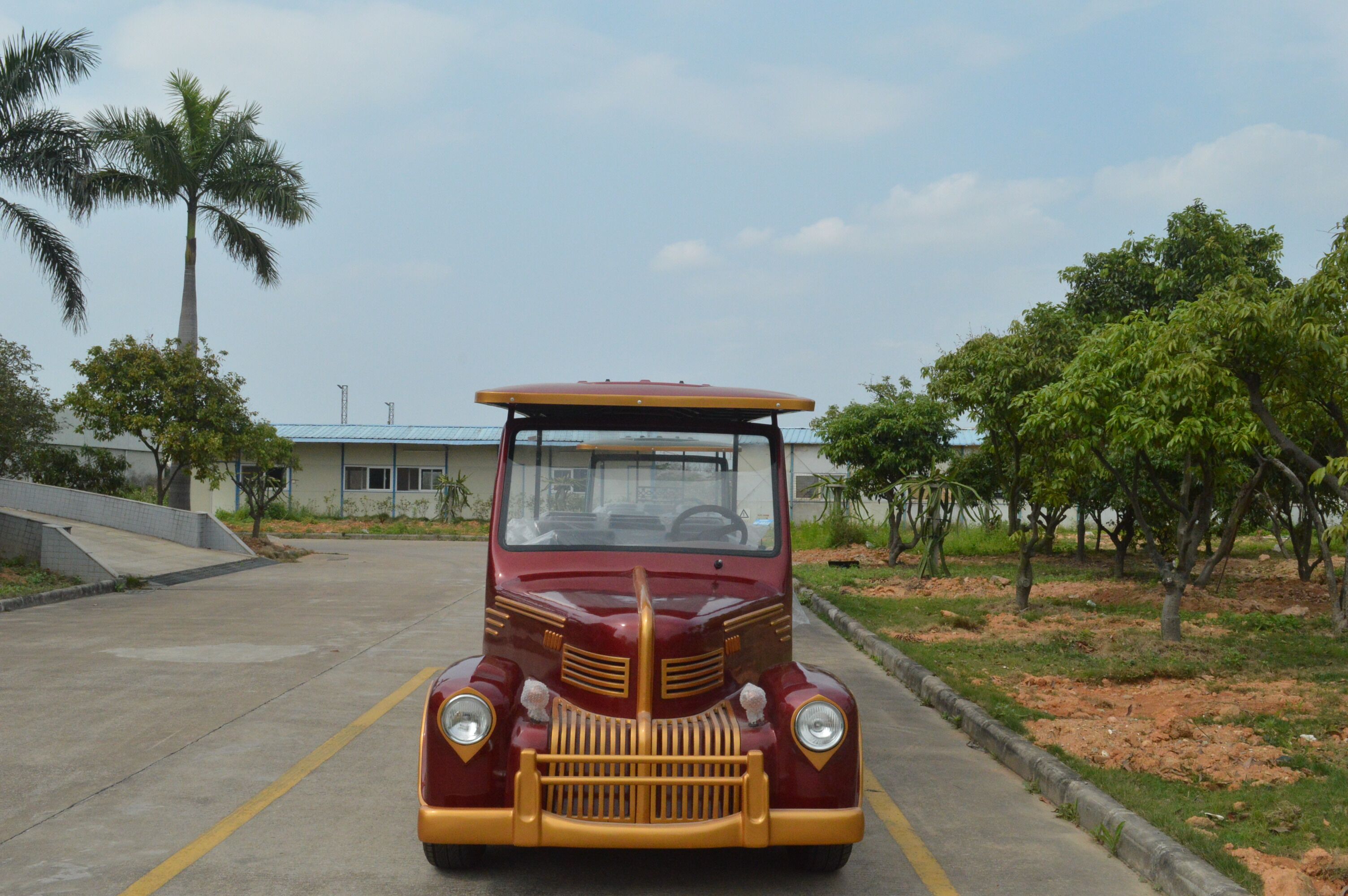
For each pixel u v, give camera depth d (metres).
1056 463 13.93
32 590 15.41
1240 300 8.50
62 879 4.73
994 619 13.39
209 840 5.28
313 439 40.66
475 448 41.56
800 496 32.38
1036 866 5.19
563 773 4.51
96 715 7.92
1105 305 17.52
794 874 5.07
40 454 26.53
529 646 5.15
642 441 5.89
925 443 22.20
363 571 21.41
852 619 13.45
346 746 7.13
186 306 25.69
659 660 4.74
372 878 4.86
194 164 25.64
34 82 18.69
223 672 9.72
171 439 22.83
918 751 7.46
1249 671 9.58
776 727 4.69
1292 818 5.38
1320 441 11.32
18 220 19.09
